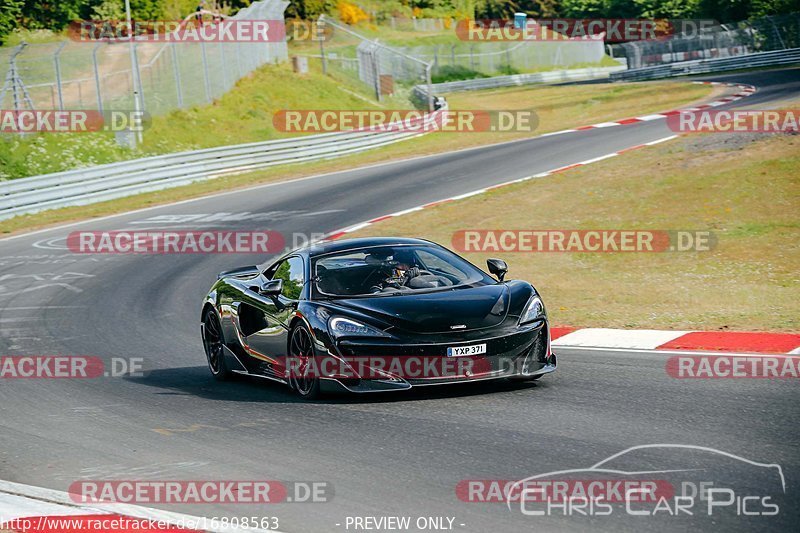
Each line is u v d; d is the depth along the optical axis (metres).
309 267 31.92
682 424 23.33
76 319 51.69
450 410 26.73
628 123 121.12
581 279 52.69
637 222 63.91
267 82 159.12
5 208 91.62
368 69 186.50
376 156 122.19
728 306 43.19
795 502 17.30
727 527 16.31
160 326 49.03
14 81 118.94
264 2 174.25
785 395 25.88
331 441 24.28
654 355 33.38
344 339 28.06
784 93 127.06
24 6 176.50
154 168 106.06
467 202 79.12
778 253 53.34
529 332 28.41
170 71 144.25
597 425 23.83
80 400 33.03
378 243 33.38
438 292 30.14
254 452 23.84
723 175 71.06
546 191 78.31
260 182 106.75
